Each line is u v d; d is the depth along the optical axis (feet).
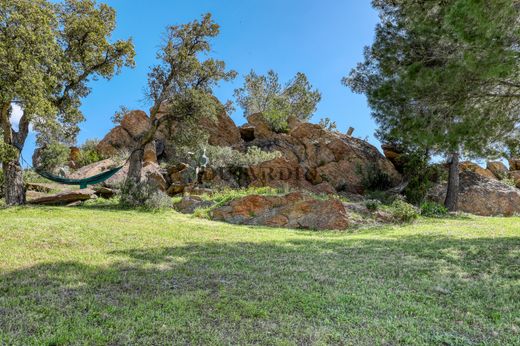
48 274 18.26
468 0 20.83
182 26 61.67
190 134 62.39
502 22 21.57
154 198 52.80
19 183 53.36
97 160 87.15
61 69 52.65
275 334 11.79
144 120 95.20
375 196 72.28
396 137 32.89
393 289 17.48
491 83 26.00
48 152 70.23
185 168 72.13
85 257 22.66
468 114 27.17
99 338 11.09
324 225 43.24
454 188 68.69
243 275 19.51
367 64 45.85
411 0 29.25
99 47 58.23
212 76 62.95
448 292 17.04
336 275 20.15
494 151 31.17
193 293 15.87
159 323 12.37
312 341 11.23
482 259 24.30
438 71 26.11
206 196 57.93
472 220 51.98
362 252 27.27
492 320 13.55
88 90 62.18
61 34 56.08
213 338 11.29
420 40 28.55
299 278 19.13
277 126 100.58
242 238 33.63
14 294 15.26
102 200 58.29
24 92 45.62
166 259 23.24
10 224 31.50
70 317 12.77
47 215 41.37
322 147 85.25
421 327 12.67
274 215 45.91
